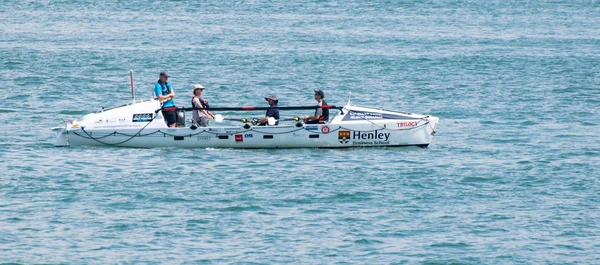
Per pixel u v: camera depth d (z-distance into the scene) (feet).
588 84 554.05
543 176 306.55
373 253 232.73
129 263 224.53
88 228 247.29
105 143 342.64
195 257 228.63
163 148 341.21
